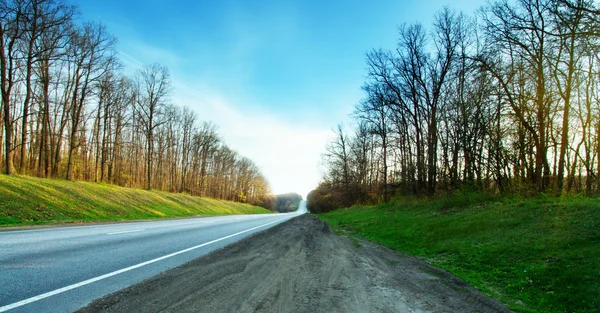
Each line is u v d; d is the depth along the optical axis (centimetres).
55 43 2511
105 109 3462
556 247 723
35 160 3344
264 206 12331
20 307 365
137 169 5025
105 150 3491
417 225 1369
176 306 393
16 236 905
